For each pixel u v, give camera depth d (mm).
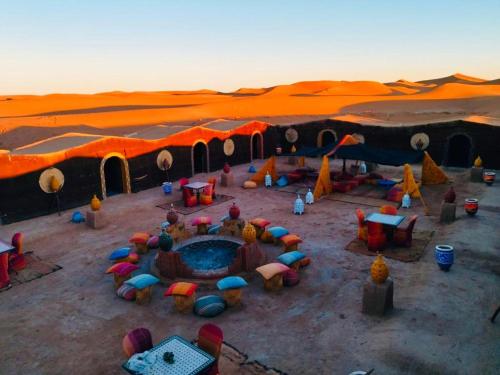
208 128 31125
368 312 10266
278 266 11609
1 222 18688
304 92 155625
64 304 11406
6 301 11672
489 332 9203
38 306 11336
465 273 12336
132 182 24359
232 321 10234
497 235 15383
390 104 80812
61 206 20812
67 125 53938
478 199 20984
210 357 6852
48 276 13234
